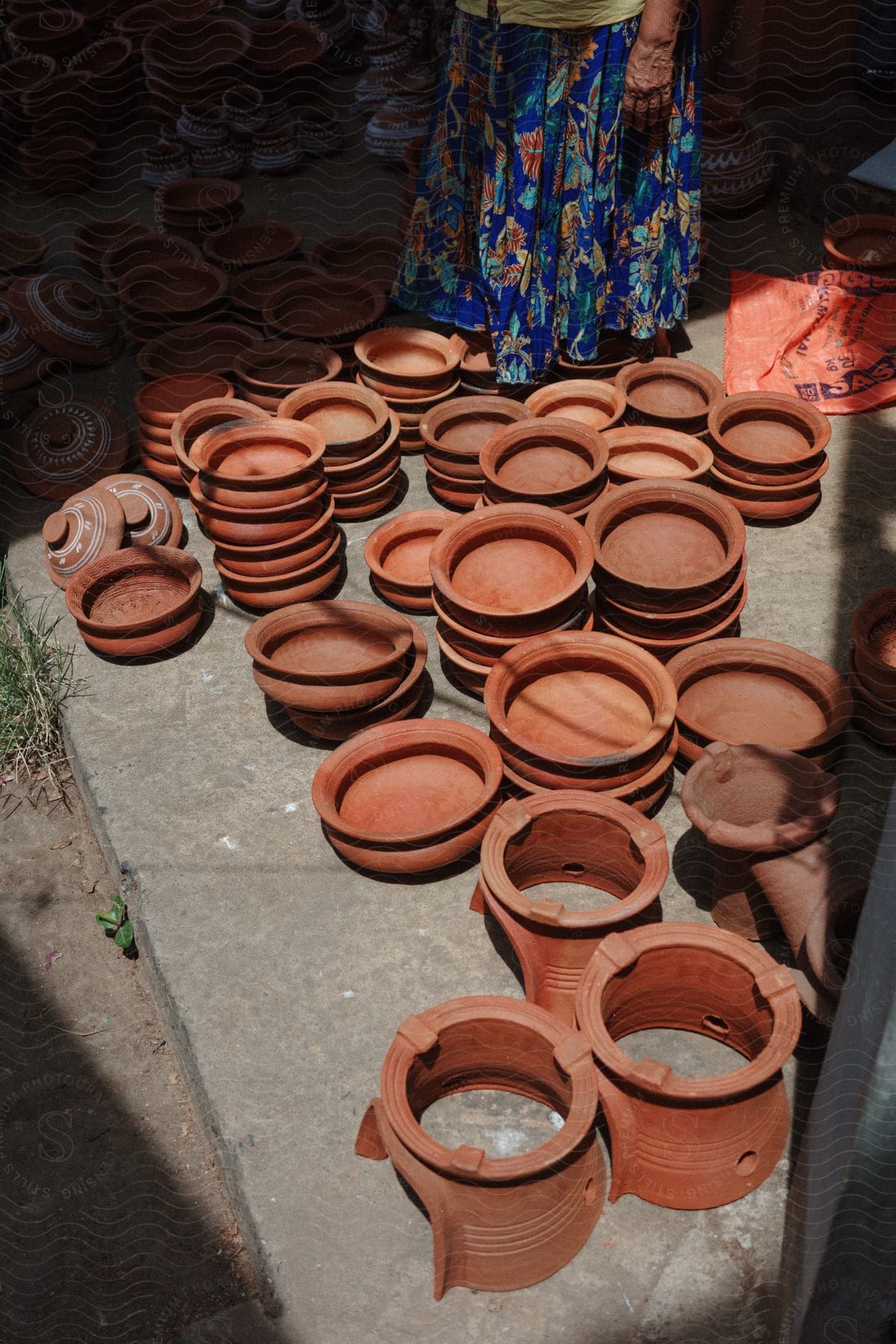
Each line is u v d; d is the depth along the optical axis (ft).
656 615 8.89
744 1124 6.17
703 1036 7.25
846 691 8.41
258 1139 6.95
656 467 10.69
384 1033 7.41
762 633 9.79
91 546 10.78
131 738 9.58
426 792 8.27
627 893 7.82
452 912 8.06
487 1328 6.09
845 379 12.48
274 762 9.27
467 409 11.24
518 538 9.47
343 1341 6.16
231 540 9.89
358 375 11.88
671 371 11.64
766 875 7.20
